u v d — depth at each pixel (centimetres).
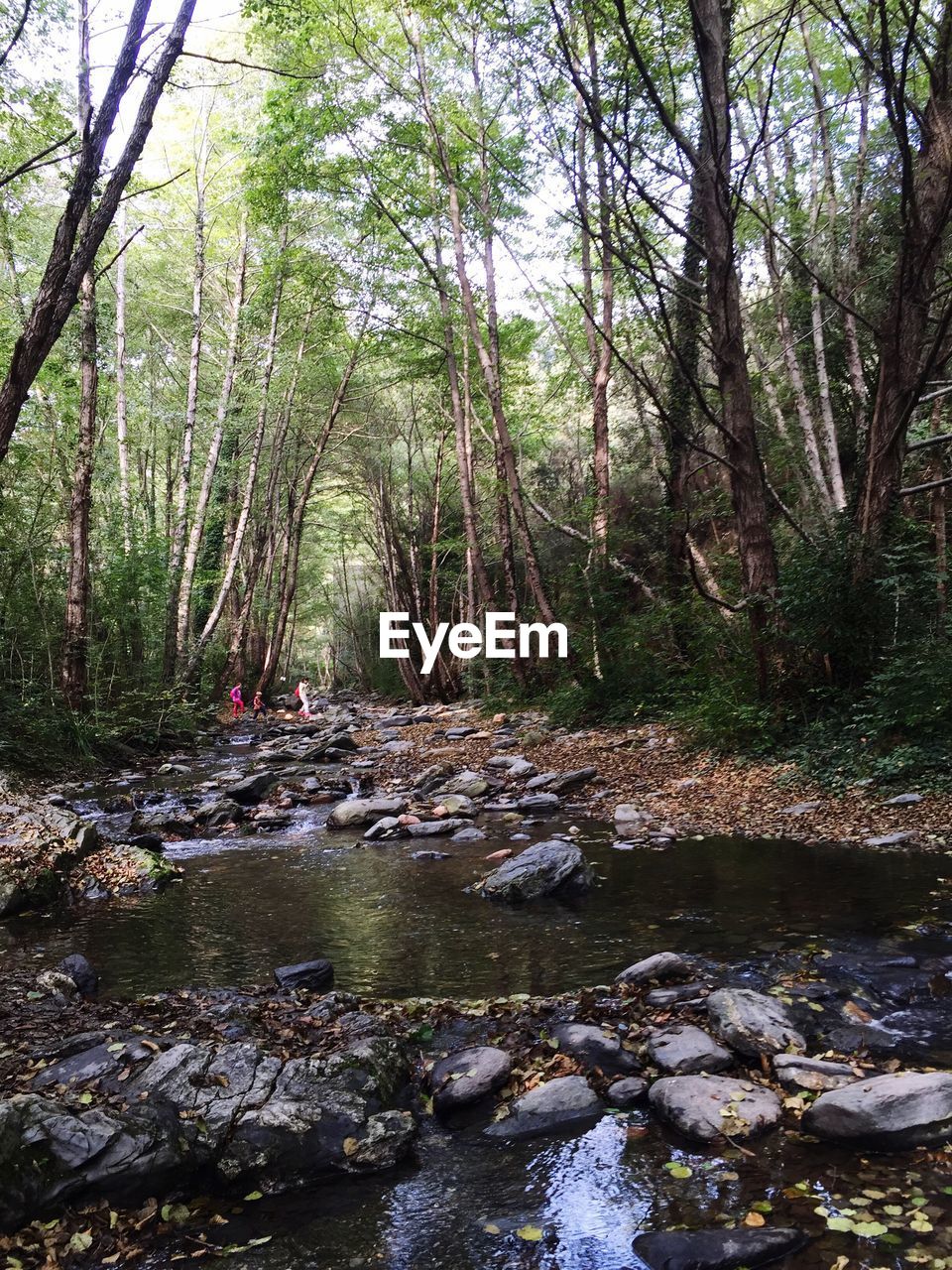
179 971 577
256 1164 331
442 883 782
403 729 2158
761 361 1834
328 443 3425
